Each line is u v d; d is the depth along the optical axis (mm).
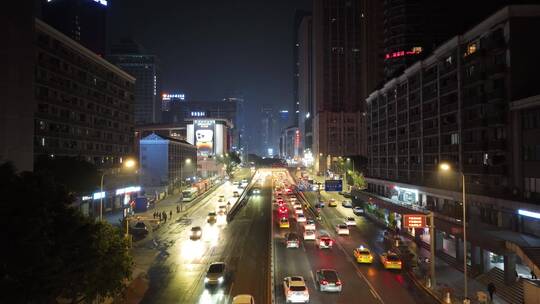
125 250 28250
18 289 19828
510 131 48750
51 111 72250
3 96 42531
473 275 40156
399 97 87125
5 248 20422
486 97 52406
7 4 43031
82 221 25125
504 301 33531
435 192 64250
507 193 48188
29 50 45844
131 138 107188
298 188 133125
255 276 39250
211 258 46781
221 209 82188
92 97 86875
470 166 57000
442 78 66062
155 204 97812
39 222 21281
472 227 43844
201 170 192625
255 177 183375
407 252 47344
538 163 44562
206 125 196625
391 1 146375
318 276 35781
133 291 34344
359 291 34781
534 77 47969
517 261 38625
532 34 48188
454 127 61594
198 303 31875
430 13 142625
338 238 58719
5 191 22422
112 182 86562
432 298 33219
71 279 22938
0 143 42031
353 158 161750
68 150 77188
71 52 79312
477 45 56094
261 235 60781
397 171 88000
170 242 55812
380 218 74750
